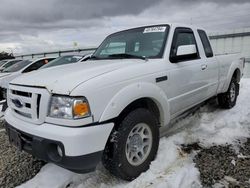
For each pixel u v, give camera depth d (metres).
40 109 2.42
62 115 2.30
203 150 3.40
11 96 2.88
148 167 2.93
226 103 5.09
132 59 3.28
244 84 7.38
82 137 2.24
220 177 2.78
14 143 2.78
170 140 3.61
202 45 4.20
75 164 2.24
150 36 3.58
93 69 2.75
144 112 2.82
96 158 2.35
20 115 2.72
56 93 2.34
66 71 2.80
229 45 13.14
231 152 3.36
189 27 3.97
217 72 4.51
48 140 2.30
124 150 2.60
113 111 2.45
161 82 3.06
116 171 2.60
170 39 3.43
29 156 3.50
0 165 3.29
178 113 3.62
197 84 3.85
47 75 2.73
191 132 3.96
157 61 3.16
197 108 5.05
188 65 3.61
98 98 2.37
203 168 2.95
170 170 2.89
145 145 2.93
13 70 9.25
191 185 2.64
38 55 24.39
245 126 4.22
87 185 2.71
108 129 2.42
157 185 2.61
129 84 2.66
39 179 2.88
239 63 5.46
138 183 2.66
